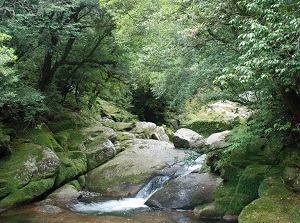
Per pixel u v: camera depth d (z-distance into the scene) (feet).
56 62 47.75
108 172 41.75
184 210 30.55
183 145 53.16
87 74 54.60
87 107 60.39
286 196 23.89
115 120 75.92
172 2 30.71
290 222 21.42
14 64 39.73
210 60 27.27
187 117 84.84
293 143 27.96
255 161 29.68
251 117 29.78
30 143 39.27
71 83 54.65
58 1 40.34
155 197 32.89
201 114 82.89
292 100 24.02
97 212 30.55
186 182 33.60
